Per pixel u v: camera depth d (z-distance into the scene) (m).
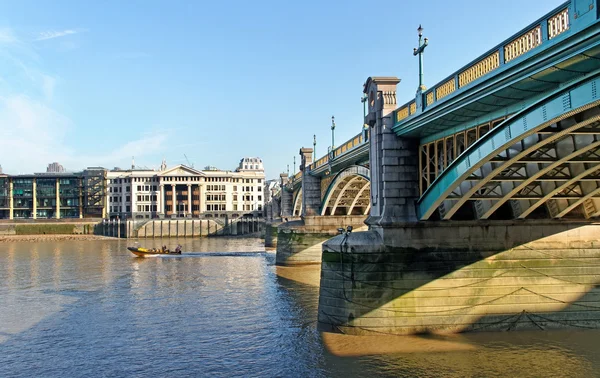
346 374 22.62
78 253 84.69
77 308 38.06
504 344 25.17
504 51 17.94
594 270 27.42
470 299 27.05
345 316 27.44
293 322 32.19
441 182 24.53
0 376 24.08
